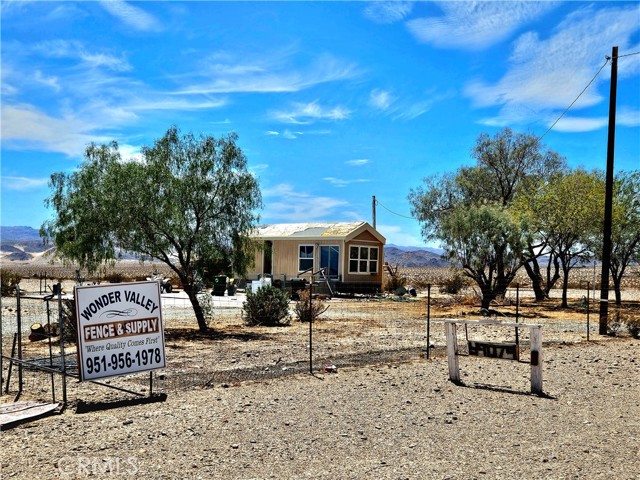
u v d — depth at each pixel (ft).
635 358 41.47
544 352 44.11
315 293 103.60
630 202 98.02
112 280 122.52
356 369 35.04
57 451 19.02
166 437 20.67
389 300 99.09
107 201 51.78
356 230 111.14
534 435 21.95
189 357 39.37
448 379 32.48
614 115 59.21
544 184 100.27
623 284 191.72
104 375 25.57
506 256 83.35
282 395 27.53
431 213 123.24
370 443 20.54
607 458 19.36
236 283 118.21
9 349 40.52
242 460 18.51
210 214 56.80
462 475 17.63
